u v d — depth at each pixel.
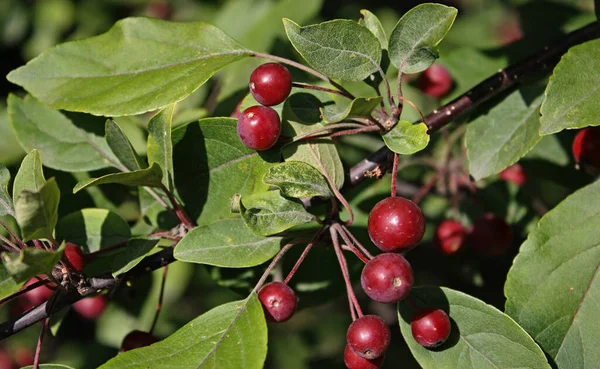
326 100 0.36
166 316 0.58
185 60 0.36
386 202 0.34
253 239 0.35
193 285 0.61
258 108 0.35
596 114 0.34
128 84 0.36
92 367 0.50
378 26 0.36
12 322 0.35
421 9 0.34
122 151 0.37
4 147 0.43
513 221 0.46
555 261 0.35
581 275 0.35
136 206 0.41
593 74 0.35
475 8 0.69
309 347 0.63
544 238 0.35
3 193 0.35
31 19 0.66
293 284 0.40
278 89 0.34
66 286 0.35
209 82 0.47
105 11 0.67
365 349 0.33
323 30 0.34
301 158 0.36
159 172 0.35
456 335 0.34
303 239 0.35
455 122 0.45
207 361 0.33
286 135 0.36
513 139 0.39
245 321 0.34
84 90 0.36
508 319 0.34
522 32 0.45
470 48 0.44
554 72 0.35
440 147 0.46
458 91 0.44
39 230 0.33
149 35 0.37
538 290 0.35
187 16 0.67
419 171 0.49
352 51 0.35
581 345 0.35
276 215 0.35
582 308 0.35
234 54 0.36
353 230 0.42
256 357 0.33
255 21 0.48
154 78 0.36
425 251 0.50
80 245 0.37
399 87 0.35
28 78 0.36
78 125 0.40
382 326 0.33
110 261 0.38
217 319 0.34
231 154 0.36
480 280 0.44
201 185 0.37
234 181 0.37
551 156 0.43
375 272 0.33
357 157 0.47
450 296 0.35
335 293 0.40
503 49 0.44
